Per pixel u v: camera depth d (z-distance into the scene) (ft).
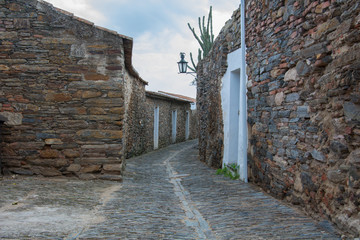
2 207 14.33
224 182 23.72
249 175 22.95
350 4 11.23
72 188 19.72
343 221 11.30
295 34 15.51
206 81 38.99
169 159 44.45
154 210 15.80
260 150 20.56
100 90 23.21
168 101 68.69
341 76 11.59
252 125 22.12
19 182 20.53
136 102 45.16
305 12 14.51
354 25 10.92
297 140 15.42
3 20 22.79
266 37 19.25
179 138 78.38
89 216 13.79
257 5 20.68
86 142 23.09
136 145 46.57
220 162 30.96
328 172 12.52
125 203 16.83
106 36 23.34
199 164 37.45
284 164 16.84
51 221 12.59
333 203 12.19
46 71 22.97
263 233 11.93
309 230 12.02
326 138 12.89
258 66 20.62
